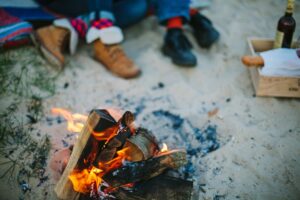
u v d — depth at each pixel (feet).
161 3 5.76
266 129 4.67
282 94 4.97
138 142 3.82
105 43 5.44
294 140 4.52
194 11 6.19
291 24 4.80
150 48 6.07
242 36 6.17
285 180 4.13
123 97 5.24
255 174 4.20
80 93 5.24
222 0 7.00
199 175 4.22
